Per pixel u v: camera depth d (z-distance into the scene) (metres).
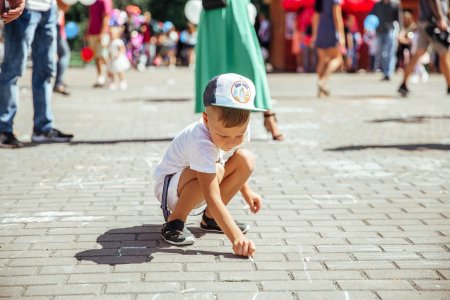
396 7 17.22
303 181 5.00
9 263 3.12
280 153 6.19
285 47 24.88
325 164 5.66
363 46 23.20
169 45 28.38
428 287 2.81
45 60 6.69
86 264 3.11
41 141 6.84
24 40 6.23
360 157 5.99
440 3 10.38
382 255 3.25
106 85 15.44
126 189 4.70
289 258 3.21
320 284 2.85
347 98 12.13
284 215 4.03
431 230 3.70
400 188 4.77
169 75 21.11
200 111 6.22
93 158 5.89
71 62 30.28
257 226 3.79
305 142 6.85
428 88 14.62
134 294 2.73
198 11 7.71
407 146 6.59
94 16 14.25
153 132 7.56
